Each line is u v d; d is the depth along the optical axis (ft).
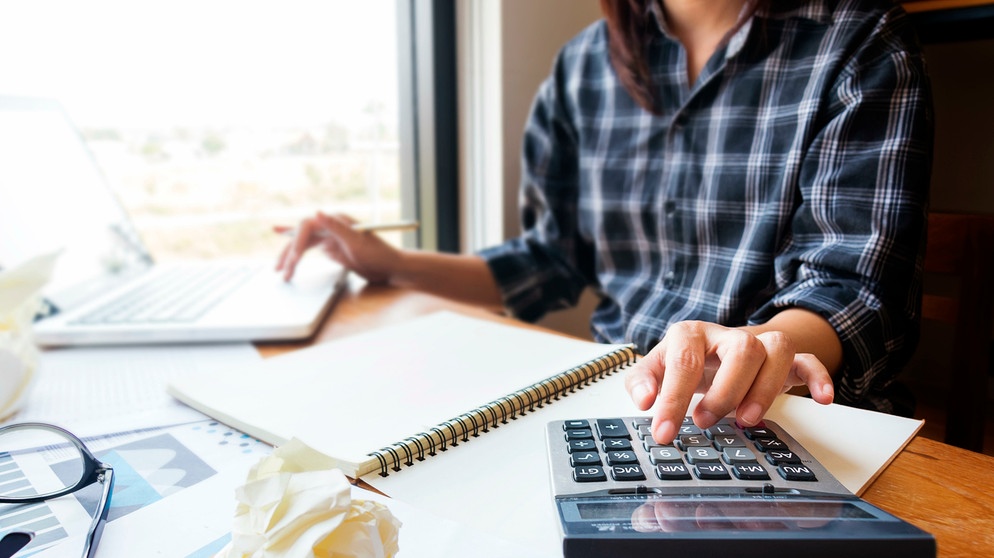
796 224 2.23
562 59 3.22
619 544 0.84
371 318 2.38
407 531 0.97
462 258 3.14
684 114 2.59
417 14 3.91
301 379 1.62
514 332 2.01
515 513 1.03
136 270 3.10
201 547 0.96
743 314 2.38
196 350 2.04
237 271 3.06
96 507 1.07
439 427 1.27
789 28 2.36
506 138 3.78
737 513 0.92
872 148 2.07
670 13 2.69
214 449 1.29
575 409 1.43
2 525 1.02
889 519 0.90
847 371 1.80
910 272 1.95
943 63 3.12
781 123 2.34
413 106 4.04
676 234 2.65
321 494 0.80
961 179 3.15
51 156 2.74
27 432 1.39
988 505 1.07
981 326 2.25
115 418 1.46
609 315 2.93
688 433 1.20
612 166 2.92
